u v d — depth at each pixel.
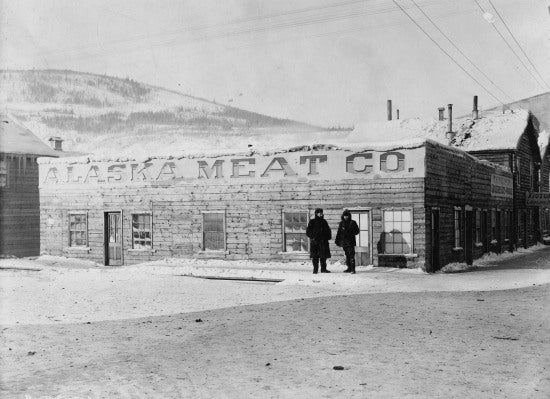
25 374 6.61
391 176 19.30
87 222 24.55
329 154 20.28
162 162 23.14
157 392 5.86
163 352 7.75
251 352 7.67
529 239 40.25
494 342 8.16
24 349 7.96
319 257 18.19
